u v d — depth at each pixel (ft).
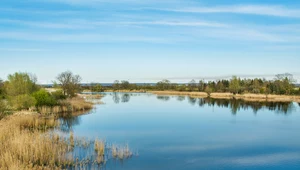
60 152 59.93
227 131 102.37
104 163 58.75
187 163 61.62
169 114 154.10
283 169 59.41
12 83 142.31
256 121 130.00
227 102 241.14
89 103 197.06
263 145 80.89
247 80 421.59
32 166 50.57
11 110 120.57
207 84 422.82
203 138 89.04
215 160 64.69
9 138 64.95
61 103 158.40
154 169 56.70
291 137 92.68
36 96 138.62
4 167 46.11
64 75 212.43
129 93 419.54
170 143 80.74
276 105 212.64
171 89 472.03
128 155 65.46
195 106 203.00
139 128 106.32
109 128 105.60
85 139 78.59
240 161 64.54
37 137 63.98
